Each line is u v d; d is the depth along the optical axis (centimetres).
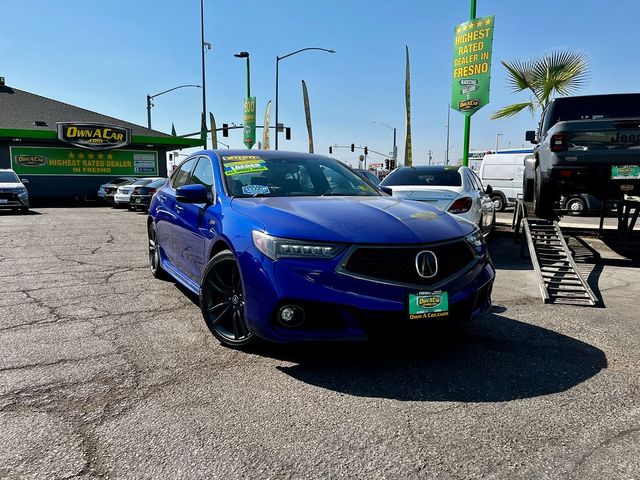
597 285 598
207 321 371
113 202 2114
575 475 211
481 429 249
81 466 215
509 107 1384
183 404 273
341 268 302
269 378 309
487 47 1106
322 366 328
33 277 600
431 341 378
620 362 339
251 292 318
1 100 2736
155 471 212
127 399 278
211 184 437
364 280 302
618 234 800
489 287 360
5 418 255
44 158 2444
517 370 324
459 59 1153
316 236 309
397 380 308
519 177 1922
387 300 302
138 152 2662
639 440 239
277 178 441
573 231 945
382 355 348
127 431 245
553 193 736
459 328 411
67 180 2502
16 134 2300
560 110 809
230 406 272
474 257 348
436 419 259
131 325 410
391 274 308
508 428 250
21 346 358
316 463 219
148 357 340
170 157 3141
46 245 878
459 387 298
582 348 366
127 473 211
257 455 225
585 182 666
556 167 665
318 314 304
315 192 436
